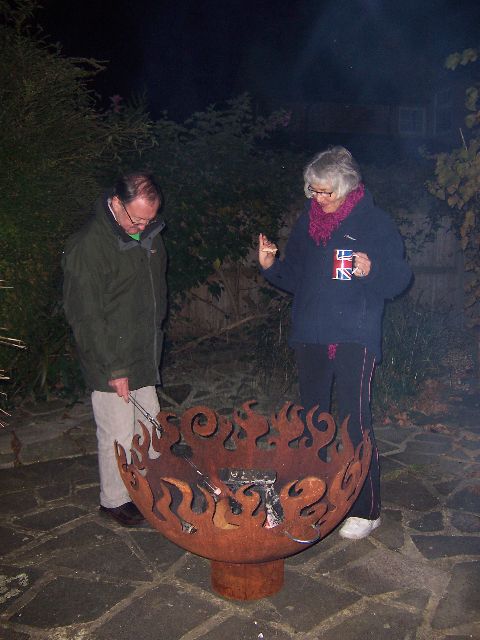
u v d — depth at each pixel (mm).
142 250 2932
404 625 2459
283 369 5492
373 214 2820
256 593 2607
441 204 6934
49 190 4652
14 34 5070
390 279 2848
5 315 4469
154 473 2873
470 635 2396
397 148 15664
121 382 2906
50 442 4320
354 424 2943
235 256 6328
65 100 5211
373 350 2883
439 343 5926
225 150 6426
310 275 2938
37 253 4562
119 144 5641
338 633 2420
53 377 5121
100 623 2486
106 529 3211
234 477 3025
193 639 2391
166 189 5945
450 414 4910
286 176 6625
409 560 2906
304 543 2398
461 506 3426
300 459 2957
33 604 2605
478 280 5449
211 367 6066
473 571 2812
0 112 4715
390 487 3664
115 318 2910
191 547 2381
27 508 3447
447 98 15320
